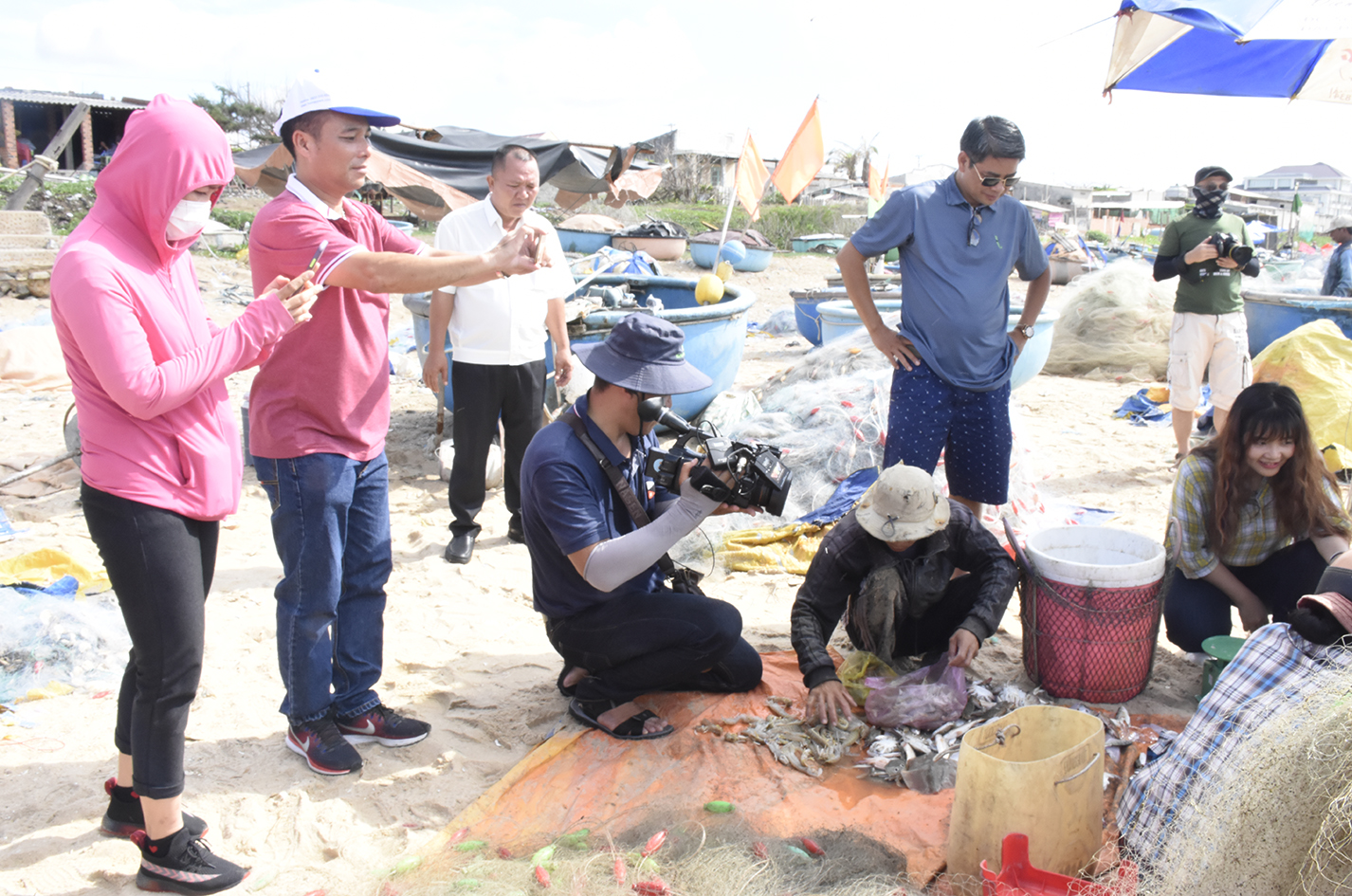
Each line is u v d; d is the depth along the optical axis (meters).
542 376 5.53
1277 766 2.15
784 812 3.01
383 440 3.43
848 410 6.30
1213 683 3.45
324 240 3.01
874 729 3.52
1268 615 3.91
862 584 3.74
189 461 2.61
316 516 3.21
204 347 2.53
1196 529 3.77
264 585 5.09
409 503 6.51
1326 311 9.49
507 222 5.22
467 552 5.50
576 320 7.46
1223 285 6.54
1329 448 5.86
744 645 3.78
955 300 4.14
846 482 5.87
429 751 3.53
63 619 4.22
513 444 5.57
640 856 2.71
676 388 3.14
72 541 5.57
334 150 3.06
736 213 35.09
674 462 3.10
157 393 2.42
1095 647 3.56
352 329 3.19
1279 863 2.14
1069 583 3.54
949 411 4.27
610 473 3.34
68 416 6.52
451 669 4.16
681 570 3.89
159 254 2.55
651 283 10.02
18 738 3.57
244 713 3.80
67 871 2.83
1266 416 3.50
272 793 3.26
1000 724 2.80
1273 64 4.53
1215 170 6.52
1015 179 4.03
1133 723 3.50
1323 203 52.16
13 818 3.09
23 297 14.34
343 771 3.36
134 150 2.41
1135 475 7.11
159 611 2.59
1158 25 4.25
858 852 2.78
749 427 6.41
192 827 2.91
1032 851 2.50
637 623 3.47
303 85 3.01
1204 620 3.87
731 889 2.51
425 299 7.29
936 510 3.55
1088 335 11.47
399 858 2.79
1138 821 2.62
